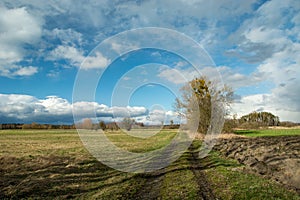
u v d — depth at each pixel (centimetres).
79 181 1161
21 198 907
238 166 1434
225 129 3259
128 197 899
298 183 960
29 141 3288
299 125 7488
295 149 1900
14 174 1280
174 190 960
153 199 866
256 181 1055
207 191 934
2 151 2167
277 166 1268
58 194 957
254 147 2173
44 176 1247
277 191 901
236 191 912
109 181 1157
